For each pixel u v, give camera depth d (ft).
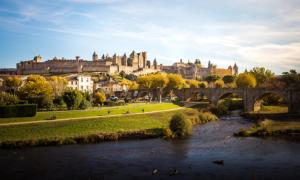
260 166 200.13
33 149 250.37
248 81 638.12
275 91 485.15
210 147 255.50
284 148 246.06
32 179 179.83
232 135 308.60
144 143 273.95
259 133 304.09
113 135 289.53
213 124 392.88
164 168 199.11
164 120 376.07
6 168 199.82
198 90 628.69
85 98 452.35
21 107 341.00
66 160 218.38
